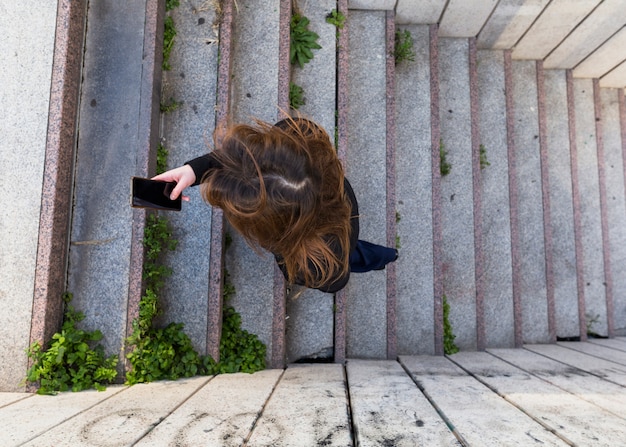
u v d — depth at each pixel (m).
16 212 2.51
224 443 1.53
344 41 3.59
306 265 1.74
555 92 5.38
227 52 3.11
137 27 2.89
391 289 3.56
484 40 4.60
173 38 3.10
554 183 5.25
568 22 4.26
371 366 3.10
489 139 4.67
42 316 2.43
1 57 2.62
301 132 1.67
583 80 5.58
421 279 3.86
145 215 2.74
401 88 4.12
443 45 4.52
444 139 4.39
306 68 3.57
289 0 3.36
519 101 5.09
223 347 2.92
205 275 2.93
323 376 2.72
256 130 1.60
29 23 2.64
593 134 5.52
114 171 2.77
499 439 1.57
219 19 3.14
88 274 2.68
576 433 1.62
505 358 3.47
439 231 3.91
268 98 3.28
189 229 2.96
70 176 2.70
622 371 2.85
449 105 4.44
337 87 3.57
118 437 1.58
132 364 2.55
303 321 3.32
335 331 3.28
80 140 2.77
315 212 1.57
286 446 1.51
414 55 4.17
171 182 1.95
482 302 4.14
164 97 3.07
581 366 3.05
